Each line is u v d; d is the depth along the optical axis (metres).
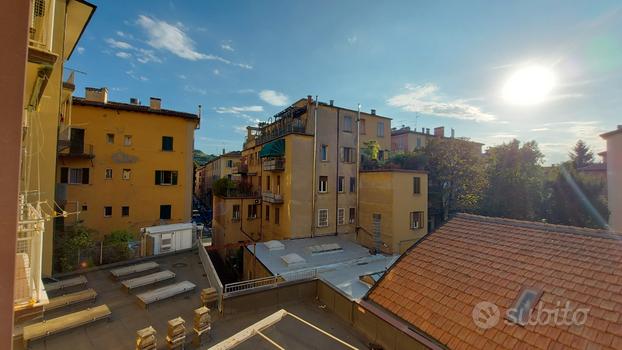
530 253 7.92
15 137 1.82
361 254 21.31
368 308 8.67
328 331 10.30
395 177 24.70
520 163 30.39
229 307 11.39
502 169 30.31
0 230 1.78
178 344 8.72
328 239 25.22
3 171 1.78
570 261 7.13
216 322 10.77
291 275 16.08
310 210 25.88
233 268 24.61
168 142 24.98
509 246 8.52
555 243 7.95
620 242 7.08
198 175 82.50
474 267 8.22
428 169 30.20
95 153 22.20
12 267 1.83
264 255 20.19
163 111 24.52
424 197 26.62
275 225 26.92
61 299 10.41
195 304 11.42
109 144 22.75
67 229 15.99
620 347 4.97
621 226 19.86
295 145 25.27
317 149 26.42
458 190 29.98
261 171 31.23
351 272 16.73
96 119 22.38
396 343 8.23
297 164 25.28
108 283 12.66
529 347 5.72
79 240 14.66
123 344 8.61
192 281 13.47
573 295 6.23
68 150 21.00
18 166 1.84
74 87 14.42
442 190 30.09
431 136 43.69
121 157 23.12
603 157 31.12
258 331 7.90
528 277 7.16
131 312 10.48
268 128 32.88
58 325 8.80
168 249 17.38
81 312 9.62
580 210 24.33
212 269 13.52
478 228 9.98
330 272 16.72
